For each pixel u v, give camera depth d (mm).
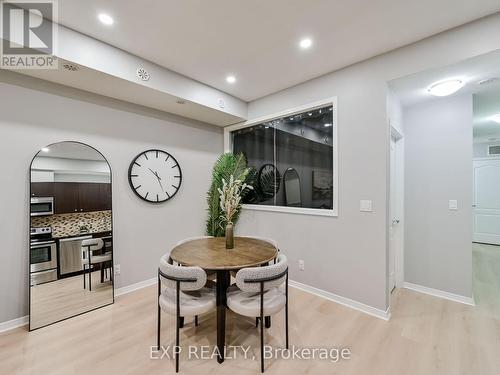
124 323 2285
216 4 1772
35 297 2254
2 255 2162
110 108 2861
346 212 2650
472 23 1930
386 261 2365
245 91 3361
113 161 2891
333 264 2764
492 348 1911
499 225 5305
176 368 1691
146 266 3182
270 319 2242
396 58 2314
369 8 1811
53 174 2430
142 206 3160
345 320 2332
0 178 2156
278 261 2080
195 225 3773
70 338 2055
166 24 1996
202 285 1753
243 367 1731
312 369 1716
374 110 2445
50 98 2430
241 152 4059
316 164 3035
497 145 5359
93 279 2629
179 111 3369
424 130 2959
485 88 2566
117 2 1750
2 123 2170
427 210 2936
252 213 3709
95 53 2188
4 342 1995
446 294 2793
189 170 3705
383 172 2381
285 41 2229
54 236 2416
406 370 1696
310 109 3031
